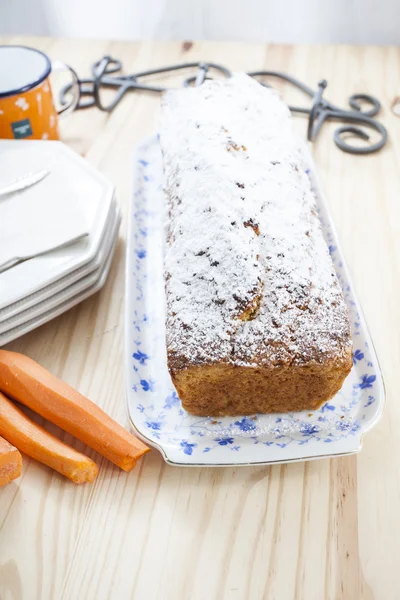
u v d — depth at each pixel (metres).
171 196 0.58
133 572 0.44
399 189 0.67
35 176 0.58
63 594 0.43
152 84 0.78
